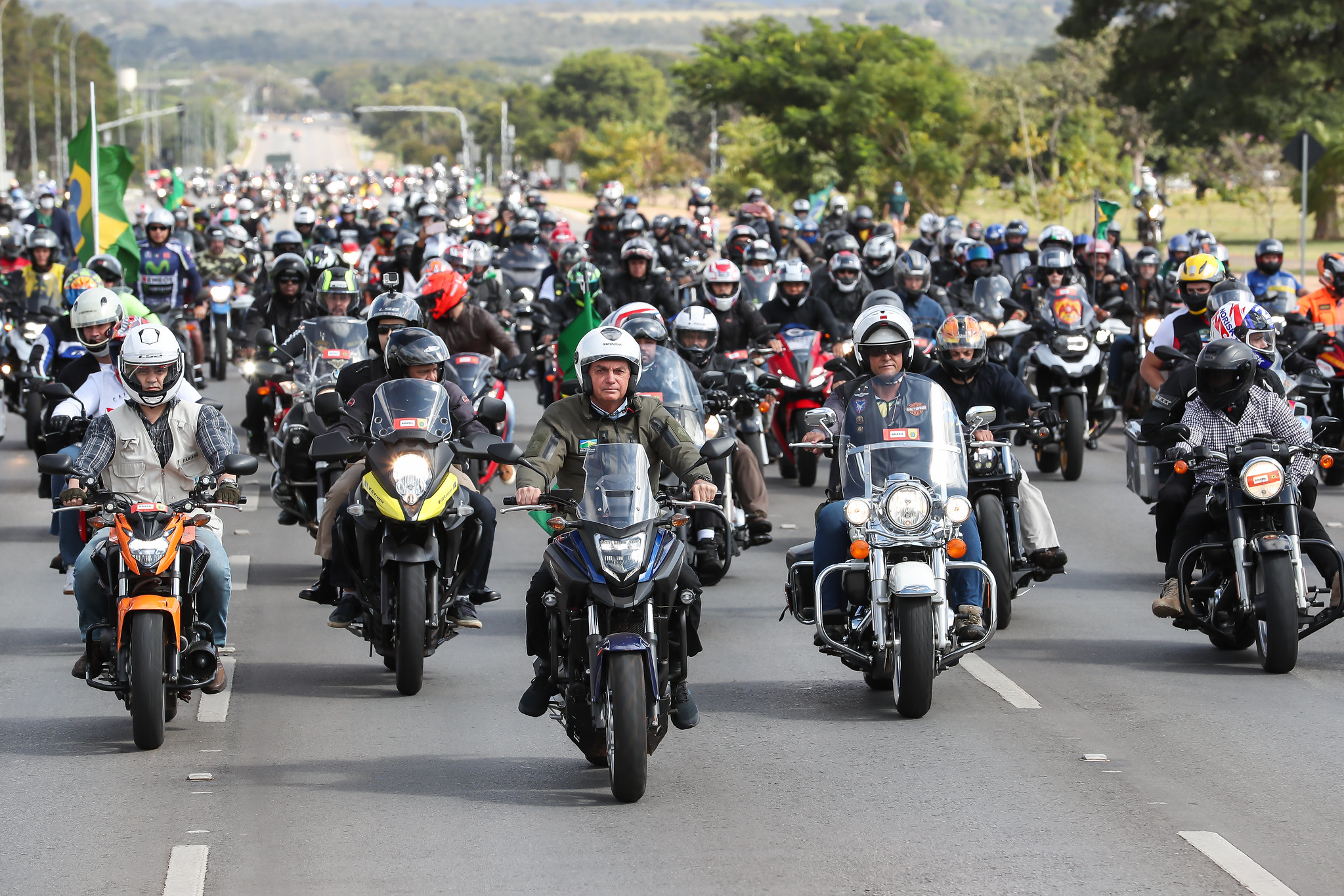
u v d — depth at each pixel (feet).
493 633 99.45
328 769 71.20
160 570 72.54
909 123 648.79
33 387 166.91
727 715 79.92
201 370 161.48
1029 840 61.05
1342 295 153.07
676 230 284.61
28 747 74.38
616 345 70.90
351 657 92.48
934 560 78.13
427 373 85.35
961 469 80.84
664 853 60.13
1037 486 153.38
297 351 125.08
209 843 61.36
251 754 73.56
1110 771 69.87
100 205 205.57
